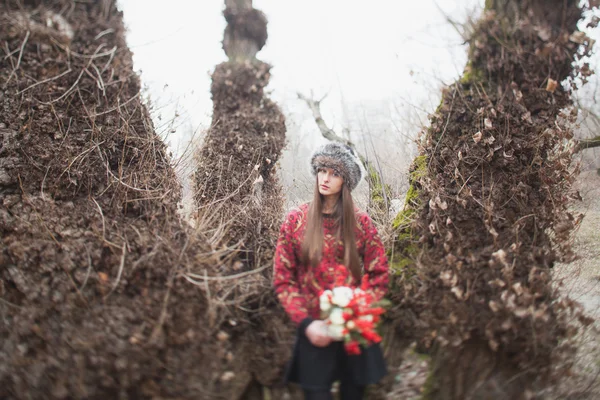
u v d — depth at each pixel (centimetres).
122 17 271
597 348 269
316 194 214
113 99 267
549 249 251
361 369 189
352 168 214
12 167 245
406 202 311
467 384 211
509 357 218
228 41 383
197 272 228
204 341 202
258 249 317
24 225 234
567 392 223
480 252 243
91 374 175
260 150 375
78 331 191
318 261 205
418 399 215
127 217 255
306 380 185
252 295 247
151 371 182
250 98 379
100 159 262
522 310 211
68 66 250
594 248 478
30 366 177
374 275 215
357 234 217
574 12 243
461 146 263
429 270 248
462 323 218
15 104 249
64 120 256
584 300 347
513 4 246
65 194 252
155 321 198
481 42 253
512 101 251
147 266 221
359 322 180
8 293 212
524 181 255
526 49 244
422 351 234
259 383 216
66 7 250
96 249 229
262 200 369
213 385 193
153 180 278
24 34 244
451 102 266
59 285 213
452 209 257
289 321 234
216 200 340
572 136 253
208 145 373
